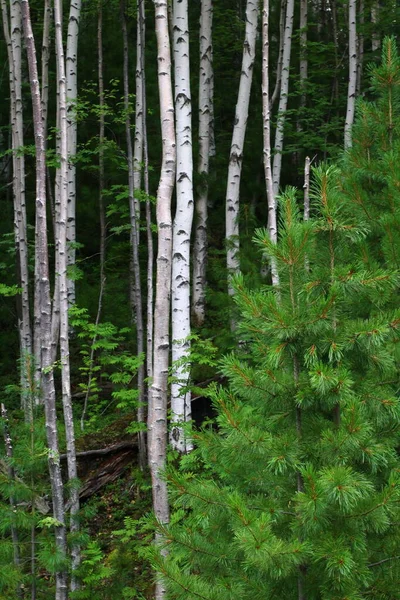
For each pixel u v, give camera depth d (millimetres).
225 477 4254
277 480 4125
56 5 8242
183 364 8359
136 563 7816
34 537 6688
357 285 3812
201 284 13883
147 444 9898
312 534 3781
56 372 13227
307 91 15281
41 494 6832
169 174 6891
